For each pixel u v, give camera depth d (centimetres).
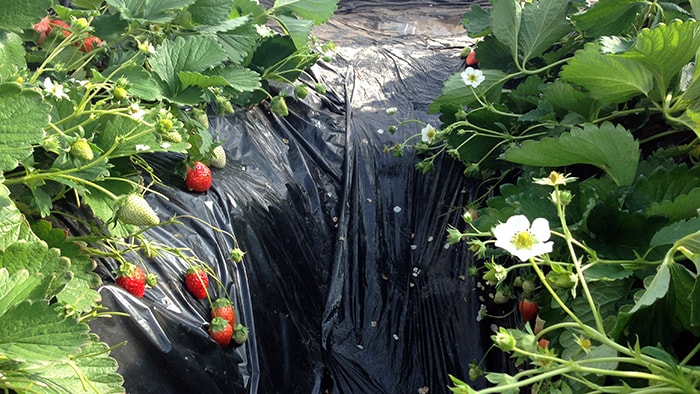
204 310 86
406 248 118
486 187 118
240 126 113
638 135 100
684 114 84
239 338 87
